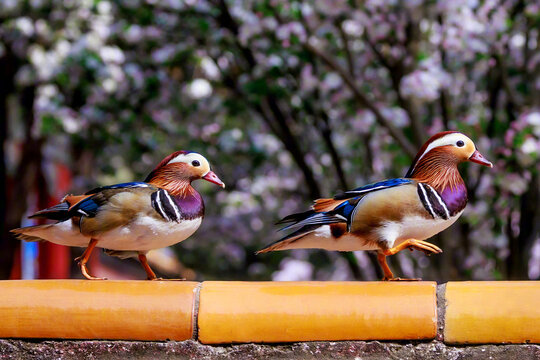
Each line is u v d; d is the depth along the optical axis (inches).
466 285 168.9
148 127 591.2
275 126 573.6
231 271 983.0
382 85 550.6
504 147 464.1
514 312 164.4
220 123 605.3
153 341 170.2
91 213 202.8
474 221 481.7
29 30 506.0
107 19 522.9
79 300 171.5
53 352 171.3
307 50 476.4
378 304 167.2
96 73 499.2
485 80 521.7
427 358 166.2
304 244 204.4
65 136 601.0
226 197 676.7
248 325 168.6
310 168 543.2
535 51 495.8
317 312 167.6
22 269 782.5
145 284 172.7
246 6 463.5
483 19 458.9
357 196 199.2
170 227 206.8
